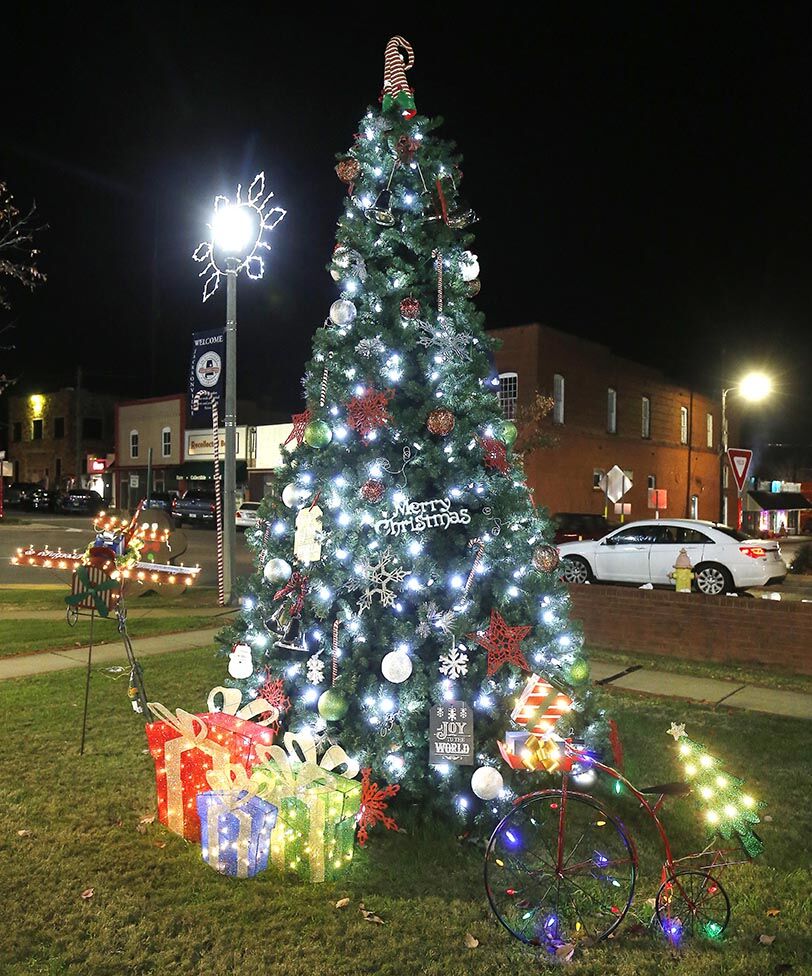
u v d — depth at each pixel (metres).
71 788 5.12
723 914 3.71
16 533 33.34
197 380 13.63
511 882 3.96
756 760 5.81
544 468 31.28
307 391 5.15
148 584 14.48
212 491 43.34
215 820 4.10
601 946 3.50
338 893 3.92
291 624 4.85
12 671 8.36
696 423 41.59
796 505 49.53
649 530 16.34
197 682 7.84
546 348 31.44
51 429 63.69
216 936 3.54
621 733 6.42
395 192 4.95
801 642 8.70
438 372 4.75
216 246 13.02
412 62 5.12
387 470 4.70
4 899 3.82
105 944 3.46
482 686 4.56
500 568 4.67
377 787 4.50
